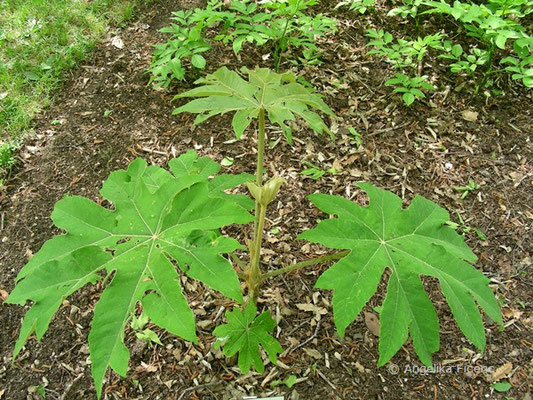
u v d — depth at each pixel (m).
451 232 1.88
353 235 1.77
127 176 1.82
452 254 1.74
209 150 3.35
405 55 4.00
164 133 3.46
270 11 4.28
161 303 1.46
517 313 2.63
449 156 3.42
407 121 3.60
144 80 3.79
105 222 1.71
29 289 1.51
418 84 3.44
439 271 1.69
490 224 3.04
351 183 3.21
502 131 3.58
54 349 2.44
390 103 3.70
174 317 1.43
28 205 3.04
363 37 4.16
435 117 3.64
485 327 2.57
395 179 3.26
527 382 2.36
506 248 2.92
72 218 1.69
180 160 2.31
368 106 3.68
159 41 4.11
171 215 1.69
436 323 1.60
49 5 4.37
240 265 2.13
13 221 2.97
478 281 1.71
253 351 2.04
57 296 1.50
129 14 4.32
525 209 3.12
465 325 1.60
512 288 2.74
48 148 3.36
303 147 3.39
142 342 2.44
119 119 3.54
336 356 2.43
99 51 4.03
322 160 3.33
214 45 4.02
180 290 1.48
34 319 1.47
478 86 3.77
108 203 3.06
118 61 3.94
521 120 3.66
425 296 1.63
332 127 3.52
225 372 2.35
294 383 2.32
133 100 3.66
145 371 2.35
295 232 2.95
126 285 1.51
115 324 1.44
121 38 4.15
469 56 3.67
